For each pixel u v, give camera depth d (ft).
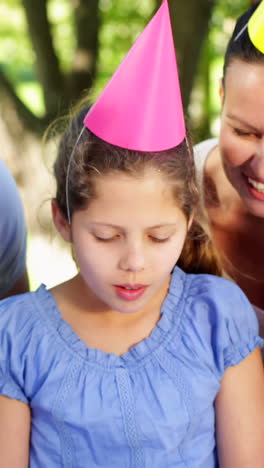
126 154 3.79
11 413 4.16
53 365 4.14
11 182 5.60
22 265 5.75
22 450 4.18
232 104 4.24
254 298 5.37
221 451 4.34
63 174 4.13
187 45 11.05
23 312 4.29
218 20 14.47
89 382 4.09
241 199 4.74
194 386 4.16
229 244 5.24
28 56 16.40
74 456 4.09
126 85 3.76
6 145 11.16
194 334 4.29
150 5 14.84
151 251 3.89
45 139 4.99
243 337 4.39
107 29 15.11
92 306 4.28
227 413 4.32
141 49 3.75
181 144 4.01
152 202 3.78
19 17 16.15
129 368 4.14
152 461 4.09
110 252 3.88
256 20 4.12
